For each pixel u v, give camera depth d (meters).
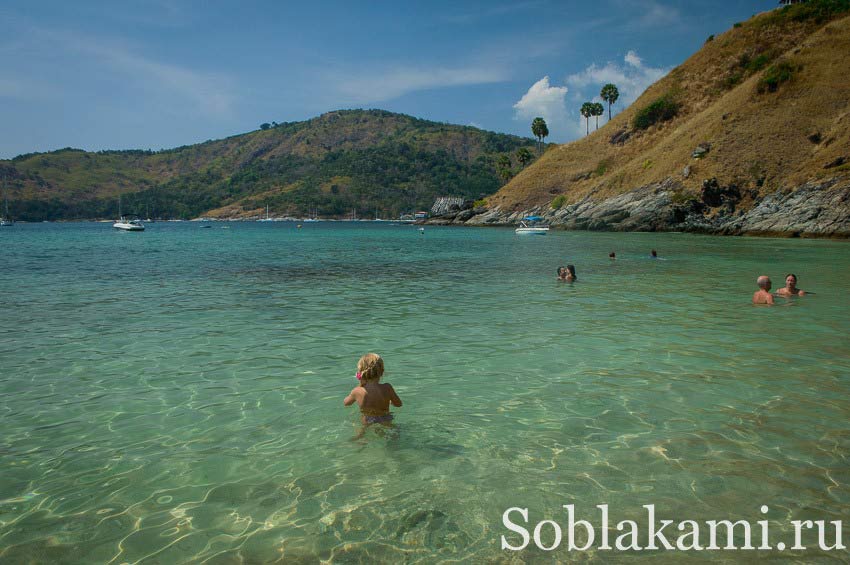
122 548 3.56
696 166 67.44
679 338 9.76
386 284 18.38
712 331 10.34
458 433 5.44
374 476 4.54
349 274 21.72
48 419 5.88
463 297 15.17
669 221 64.50
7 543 3.61
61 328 10.79
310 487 4.36
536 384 7.04
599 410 6.05
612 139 100.56
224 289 17.05
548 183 100.38
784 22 88.81
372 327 10.91
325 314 12.43
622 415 5.88
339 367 7.94
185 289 17.00
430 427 5.61
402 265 26.06
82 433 5.49
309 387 6.99
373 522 3.85
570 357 8.43
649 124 95.31
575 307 13.32
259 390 6.88
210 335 10.16
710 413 5.90
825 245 40.66
